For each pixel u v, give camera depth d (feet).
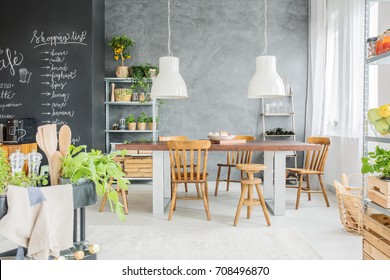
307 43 24.64
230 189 21.35
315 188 21.47
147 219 14.62
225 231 12.90
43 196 5.49
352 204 12.57
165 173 18.84
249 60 24.73
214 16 24.72
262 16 24.70
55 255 5.59
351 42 17.12
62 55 20.62
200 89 24.73
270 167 18.06
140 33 24.68
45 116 20.68
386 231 7.86
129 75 23.72
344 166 17.87
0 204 5.23
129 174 22.35
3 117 20.76
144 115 23.79
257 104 24.71
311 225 13.74
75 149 6.59
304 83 24.64
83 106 20.62
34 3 20.62
